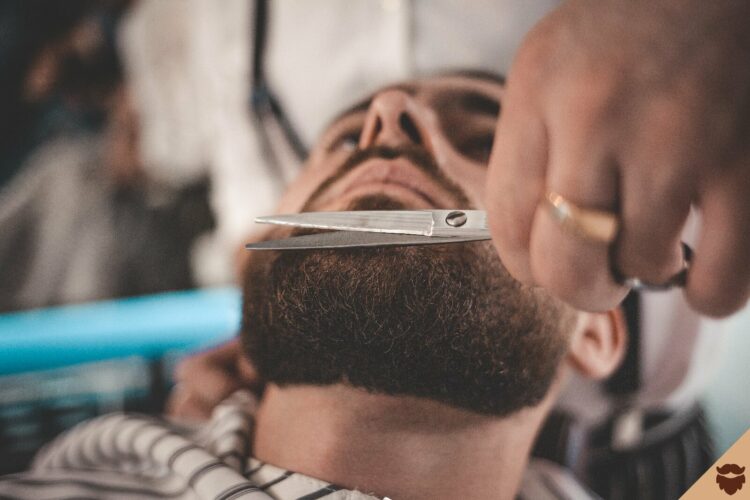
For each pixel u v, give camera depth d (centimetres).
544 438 65
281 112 70
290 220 34
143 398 80
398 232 32
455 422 41
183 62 82
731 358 67
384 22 63
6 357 80
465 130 49
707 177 24
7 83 93
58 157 91
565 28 27
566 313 43
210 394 64
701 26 25
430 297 38
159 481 49
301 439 43
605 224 25
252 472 44
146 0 83
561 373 45
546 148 27
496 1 61
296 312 40
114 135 90
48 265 89
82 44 88
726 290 25
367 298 39
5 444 74
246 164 73
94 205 90
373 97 53
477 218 32
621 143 24
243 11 71
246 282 44
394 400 40
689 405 68
